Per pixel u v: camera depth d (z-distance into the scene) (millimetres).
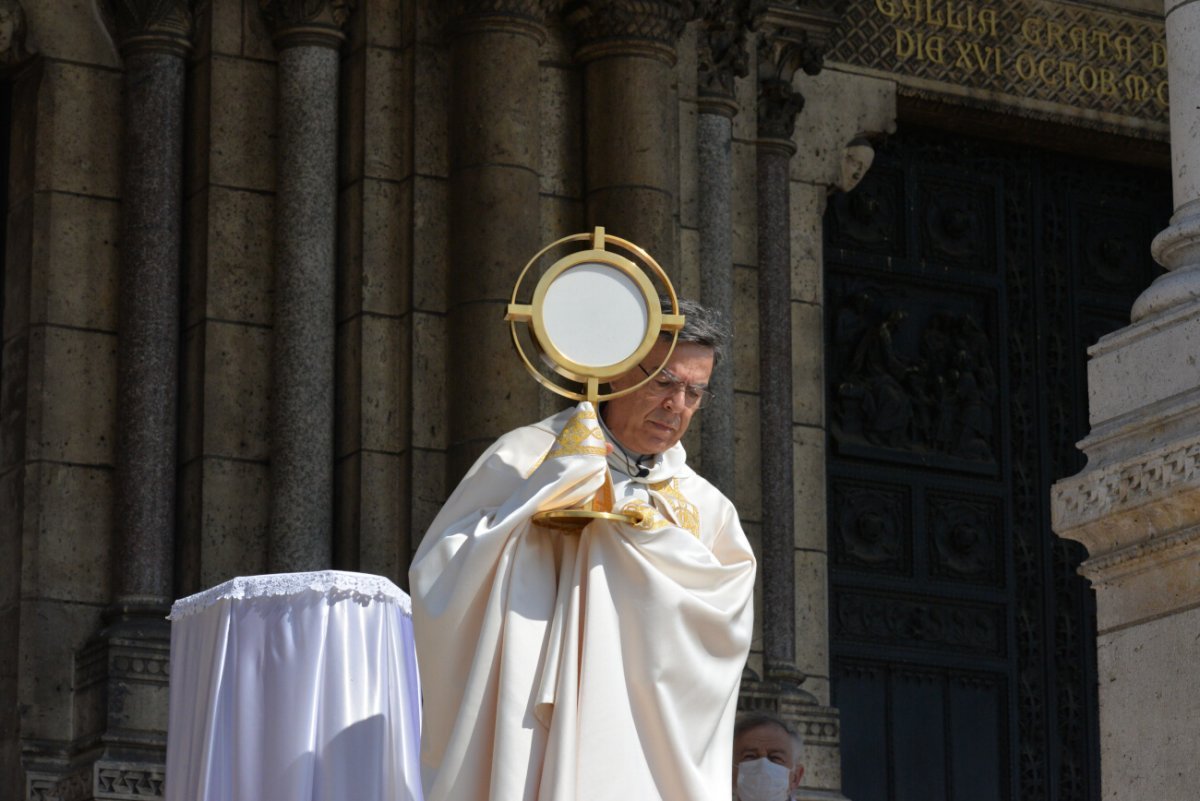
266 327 29922
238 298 29844
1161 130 39219
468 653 11125
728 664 11234
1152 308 16125
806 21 35062
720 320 11750
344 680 16531
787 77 35031
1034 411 37875
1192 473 15000
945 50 37688
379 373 29562
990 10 38250
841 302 36750
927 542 36500
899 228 37500
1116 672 15734
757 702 31891
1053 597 37281
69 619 29234
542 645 11055
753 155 34812
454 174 29656
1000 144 38781
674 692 11039
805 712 32781
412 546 28859
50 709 28906
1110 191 39625
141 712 28047
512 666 10961
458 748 11000
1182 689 15172
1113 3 39344
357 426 29359
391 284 29891
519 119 29609
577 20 31172
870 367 36625
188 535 29281
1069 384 38250
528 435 11609
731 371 33219
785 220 34812
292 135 30078
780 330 34375
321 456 29422
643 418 11555
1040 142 38750
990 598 36781
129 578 29047
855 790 35000
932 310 37469
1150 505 15375
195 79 30609
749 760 17656
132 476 29344
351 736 16453
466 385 28812
